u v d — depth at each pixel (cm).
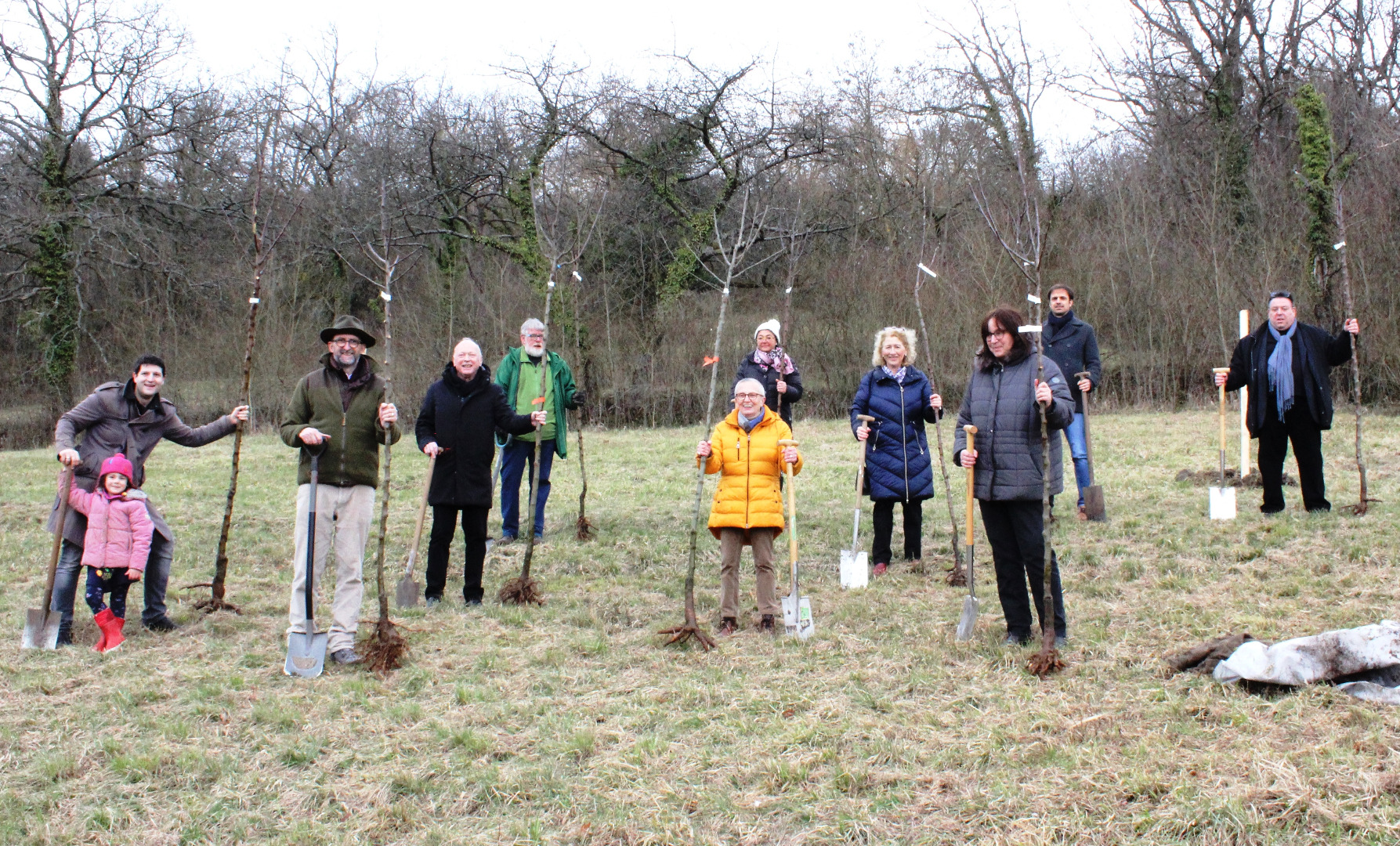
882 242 2338
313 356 2292
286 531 935
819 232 2164
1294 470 1025
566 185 2014
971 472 550
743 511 601
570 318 2156
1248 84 2323
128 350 2311
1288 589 609
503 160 2233
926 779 397
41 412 2266
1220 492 795
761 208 2034
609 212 2141
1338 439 1223
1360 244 1755
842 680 512
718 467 610
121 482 591
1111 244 2077
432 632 612
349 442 559
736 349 2214
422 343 2256
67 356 2220
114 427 602
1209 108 2258
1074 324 850
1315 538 715
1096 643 538
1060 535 789
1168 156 2172
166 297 2291
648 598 691
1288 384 775
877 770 407
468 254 2356
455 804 398
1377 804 351
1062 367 850
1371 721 412
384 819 387
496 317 2233
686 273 2242
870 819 371
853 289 2205
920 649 549
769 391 816
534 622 635
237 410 668
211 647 589
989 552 779
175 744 454
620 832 372
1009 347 524
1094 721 433
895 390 727
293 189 1922
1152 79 2348
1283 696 444
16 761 440
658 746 439
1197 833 346
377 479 573
